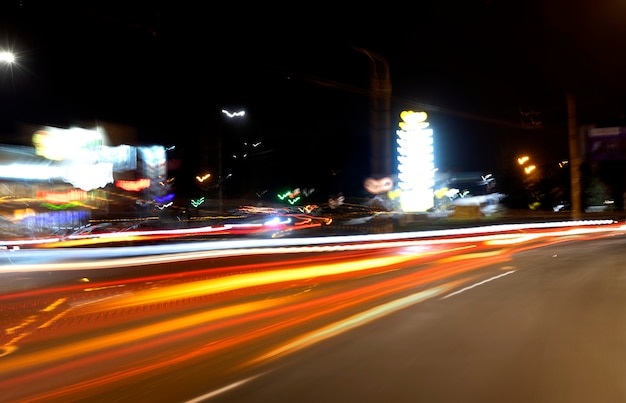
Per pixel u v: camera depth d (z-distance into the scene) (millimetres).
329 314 9641
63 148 31156
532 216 50031
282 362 6781
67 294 11977
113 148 38688
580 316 9336
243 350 7332
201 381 6098
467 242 26719
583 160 56906
